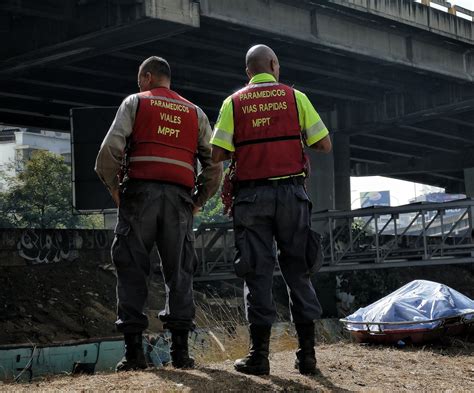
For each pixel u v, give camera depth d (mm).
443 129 41031
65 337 16453
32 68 22484
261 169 5055
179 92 29375
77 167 23531
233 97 5184
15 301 16875
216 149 5145
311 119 5191
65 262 19609
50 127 33781
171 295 5285
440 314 7605
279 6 22656
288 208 5023
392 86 31047
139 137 5141
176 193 5172
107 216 28031
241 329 9547
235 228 5133
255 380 4887
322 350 7293
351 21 25250
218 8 20641
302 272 5117
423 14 27203
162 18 18734
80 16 19797
